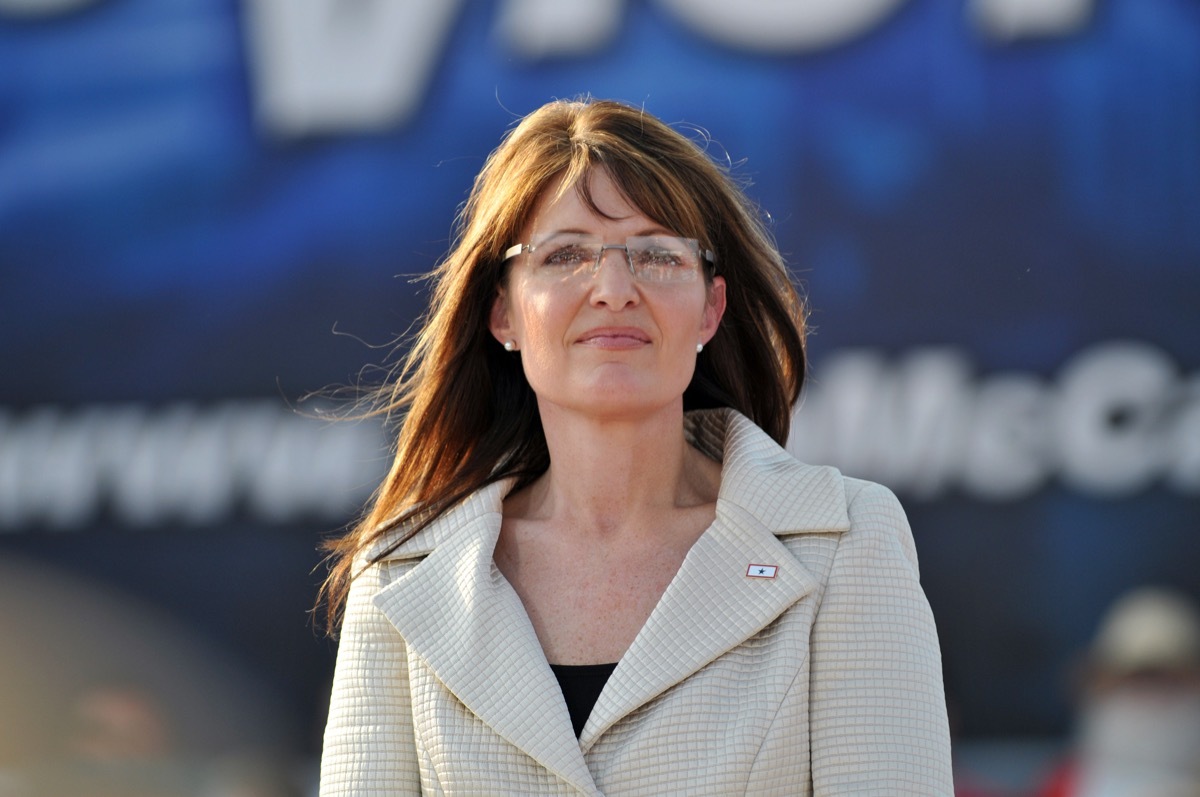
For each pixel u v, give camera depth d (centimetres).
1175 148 2011
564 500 825
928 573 2033
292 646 2116
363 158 2142
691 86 2089
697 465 855
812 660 754
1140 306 2014
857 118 2061
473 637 777
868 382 2045
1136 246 2016
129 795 2091
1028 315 2030
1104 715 1956
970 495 2030
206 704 2112
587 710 765
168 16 2180
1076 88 2031
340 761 798
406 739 796
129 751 2100
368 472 2119
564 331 784
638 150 792
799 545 774
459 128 2133
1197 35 2014
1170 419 2000
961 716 2002
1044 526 2017
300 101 2153
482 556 804
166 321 2158
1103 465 2009
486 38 2134
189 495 2145
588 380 777
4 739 2094
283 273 2145
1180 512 1995
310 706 2109
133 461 2152
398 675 806
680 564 800
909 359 2041
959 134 2045
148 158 2170
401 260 2130
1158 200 2012
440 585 809
